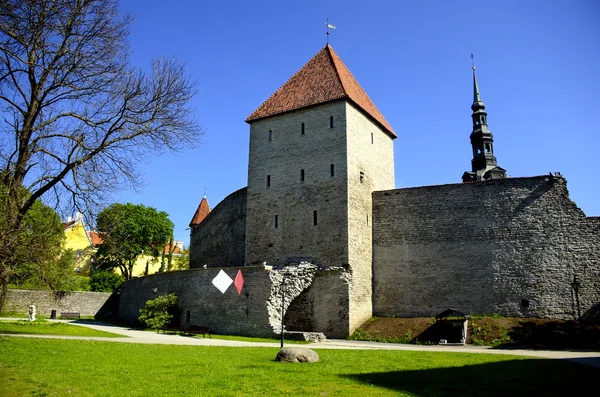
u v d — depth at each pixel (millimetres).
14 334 21562
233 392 10297
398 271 30609
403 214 31281
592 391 10953
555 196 27812
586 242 26688
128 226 52375
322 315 28297
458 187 30109
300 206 30922
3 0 15453
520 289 27484
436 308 29156
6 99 17391
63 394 9922
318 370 13258
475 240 29047
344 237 28797
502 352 19438
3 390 10109
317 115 31703
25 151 17453
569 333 23812
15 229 16797
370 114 33312
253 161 33719
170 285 33594
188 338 23938
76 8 17438
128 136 19094
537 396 10422
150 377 11734
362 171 31609
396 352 18625
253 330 26891
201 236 48125
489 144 57219
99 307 47625
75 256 58312
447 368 14258
